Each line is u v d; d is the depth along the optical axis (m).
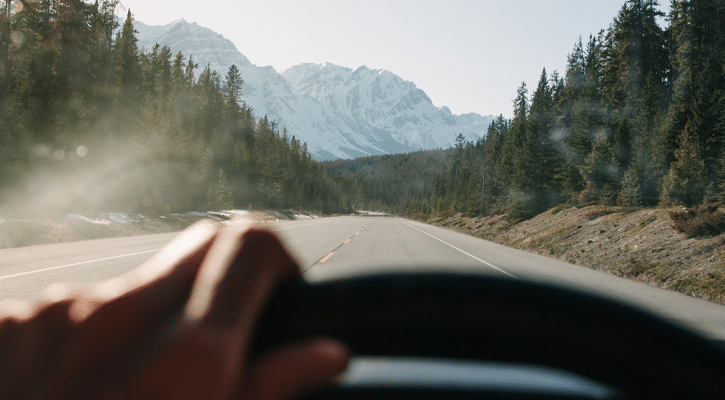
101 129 38.62
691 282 10.22
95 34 46.84
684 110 26.22
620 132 32.88
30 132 23.47
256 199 67.19
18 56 30.84
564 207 29.77
